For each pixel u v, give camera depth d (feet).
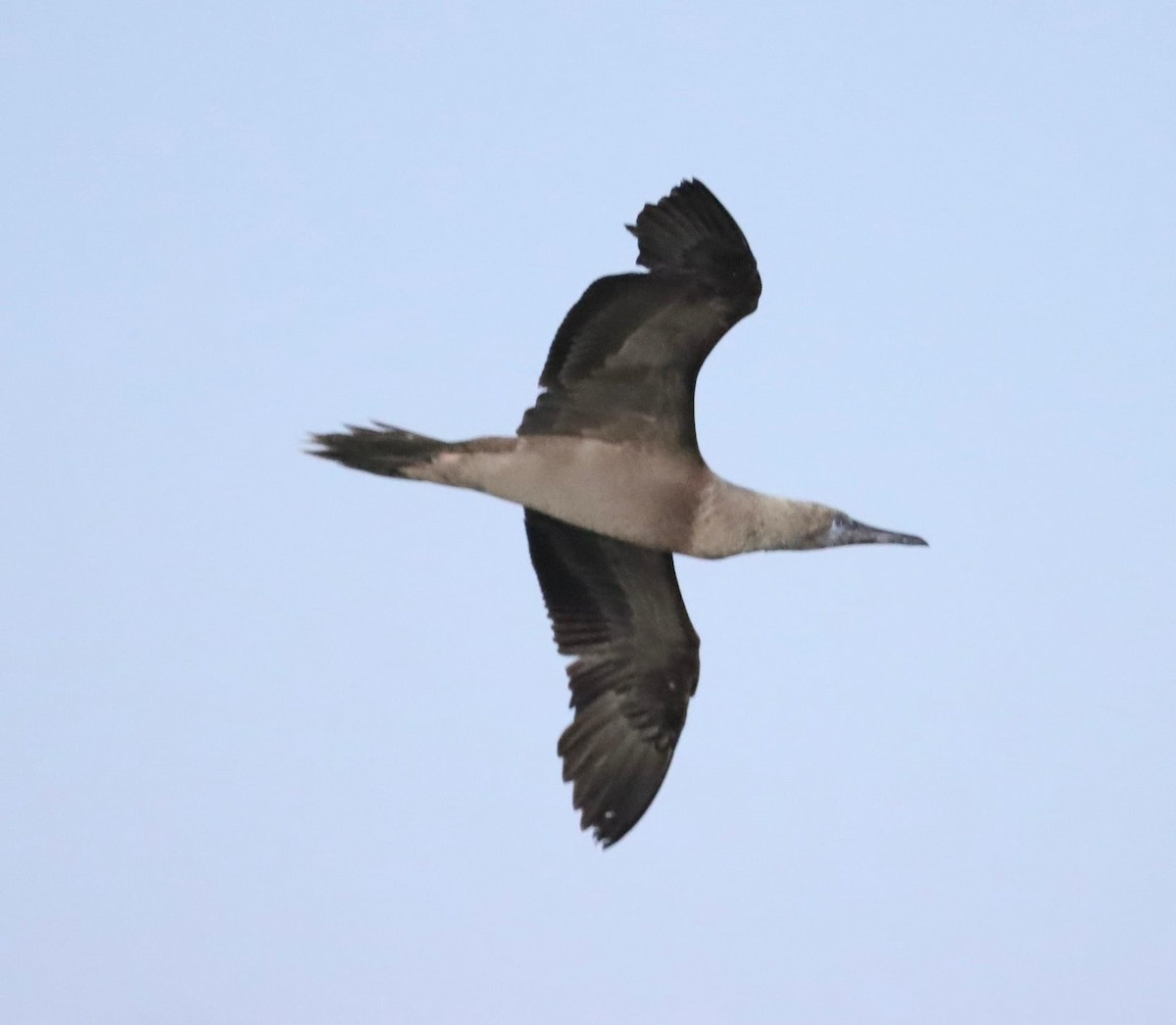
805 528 59.82
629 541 58.70
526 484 57.11
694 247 55.36
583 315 56.18
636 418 57.47
